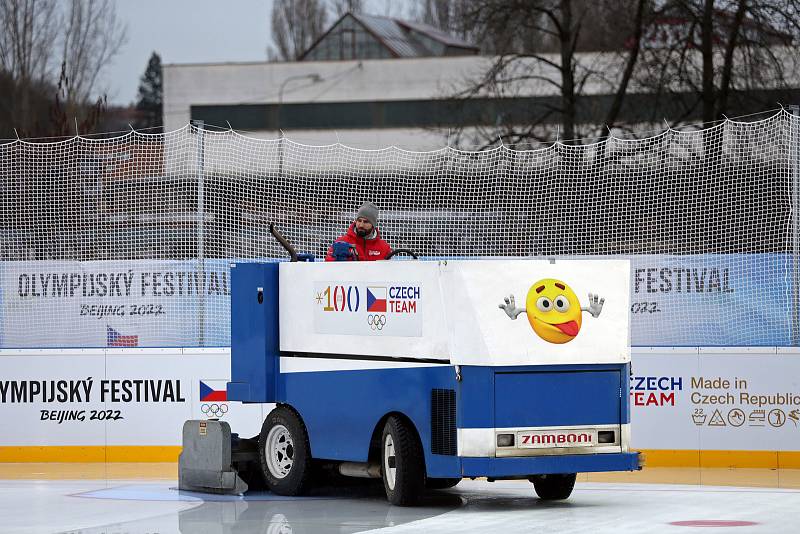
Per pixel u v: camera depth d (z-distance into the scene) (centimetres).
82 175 3825
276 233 2788
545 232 3756
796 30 6800
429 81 14725
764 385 3303
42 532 2216
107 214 3806
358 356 2542
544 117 7838
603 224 3728
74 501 2670
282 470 2736
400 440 2447
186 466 2853
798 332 3394
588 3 8075
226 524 2298
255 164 3766
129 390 3553
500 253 3784
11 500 2700
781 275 3416
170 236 3775
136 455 3550
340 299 2583
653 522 2262
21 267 3703
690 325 3475
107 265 3688
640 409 3347
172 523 2319
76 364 3572
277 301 2730
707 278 3462
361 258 2889
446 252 3794
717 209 3622
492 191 3781
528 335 2361
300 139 14850
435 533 2138
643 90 7350
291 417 2695
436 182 3788
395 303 2469
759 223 3588
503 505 2550
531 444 2364
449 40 19362
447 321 2358
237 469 2856
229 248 3753
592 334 2405
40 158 3831
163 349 3541
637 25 7331
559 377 2391
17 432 3584
